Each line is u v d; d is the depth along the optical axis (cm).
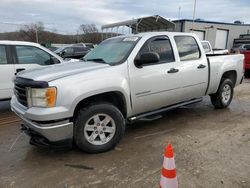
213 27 3956
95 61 464
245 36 4178
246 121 553
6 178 338
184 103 538
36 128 364
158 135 477
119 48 468
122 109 438
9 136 485
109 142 409
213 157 383
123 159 384
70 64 452
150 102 464
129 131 502
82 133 384
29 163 378
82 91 371
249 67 1265
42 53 690
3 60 633
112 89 402
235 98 784
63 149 421
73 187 316
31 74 395
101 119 402
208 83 568
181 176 331
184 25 3672
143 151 410
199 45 553
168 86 482
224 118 575
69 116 366
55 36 5009
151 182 322
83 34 5288
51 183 325
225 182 318
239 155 390
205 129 505
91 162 376
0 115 626
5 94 640
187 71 512
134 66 435
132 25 2820
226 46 4209
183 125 530
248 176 331
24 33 4594
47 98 354
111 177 335
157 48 475
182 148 416
